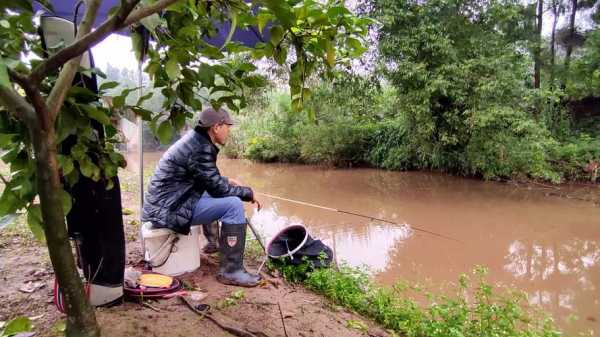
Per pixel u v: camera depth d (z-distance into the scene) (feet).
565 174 32.04
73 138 5.03
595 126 36.14
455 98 30.76
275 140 49.37
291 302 8.41
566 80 36.14
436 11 30.19
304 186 34.78
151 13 2.98
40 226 3.79
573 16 37.22
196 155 8.36
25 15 3.61
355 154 44.83
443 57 29.81
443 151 35.88
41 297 7.08
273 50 3.90
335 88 33.12
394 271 14.64
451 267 15.25
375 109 40.50
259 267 10.26
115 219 6.40
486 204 26.25
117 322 6.20
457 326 8.09
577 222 21.89
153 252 8.59
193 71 4.30
